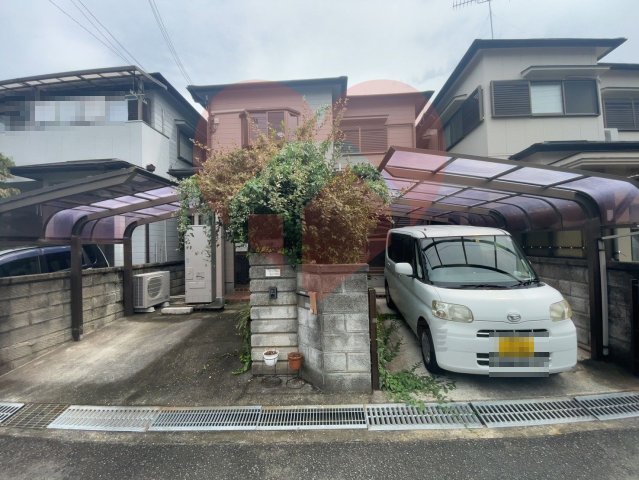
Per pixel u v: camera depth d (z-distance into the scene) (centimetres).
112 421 272
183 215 424
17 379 350
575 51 882
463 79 1004
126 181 381
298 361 322
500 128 862
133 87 891
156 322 558
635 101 946
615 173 671
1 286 365
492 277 369
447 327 312
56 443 245
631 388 309
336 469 214
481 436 244
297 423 264
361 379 305
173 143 1047
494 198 493
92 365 383
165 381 339
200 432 255
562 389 308
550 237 497
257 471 213
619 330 356
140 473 213
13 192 710
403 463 218
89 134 860
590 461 216
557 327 302
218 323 543
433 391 304
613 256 383
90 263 606
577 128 854
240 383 330
